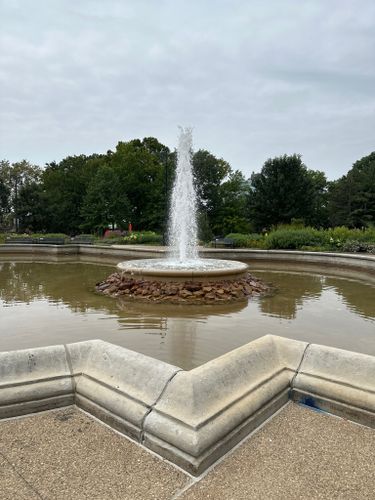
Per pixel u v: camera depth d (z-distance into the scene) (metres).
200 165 46.88
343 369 2.80
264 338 3.28
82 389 2.76
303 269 13.64
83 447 2.28
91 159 57.84
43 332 5.29
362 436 2.42
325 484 1.97
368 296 8.16
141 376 2.62
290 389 2.92
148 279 8.14
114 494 1.89
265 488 1.95
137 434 2.35
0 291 8.53
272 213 40.03
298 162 40.53
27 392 2.66
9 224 54.00
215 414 2.30
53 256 18.59
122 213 43.62
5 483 1.95
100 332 5.28
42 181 57.41
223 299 7.46
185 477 2.03
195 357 4.28
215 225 43.97
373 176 43.00
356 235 19.41
